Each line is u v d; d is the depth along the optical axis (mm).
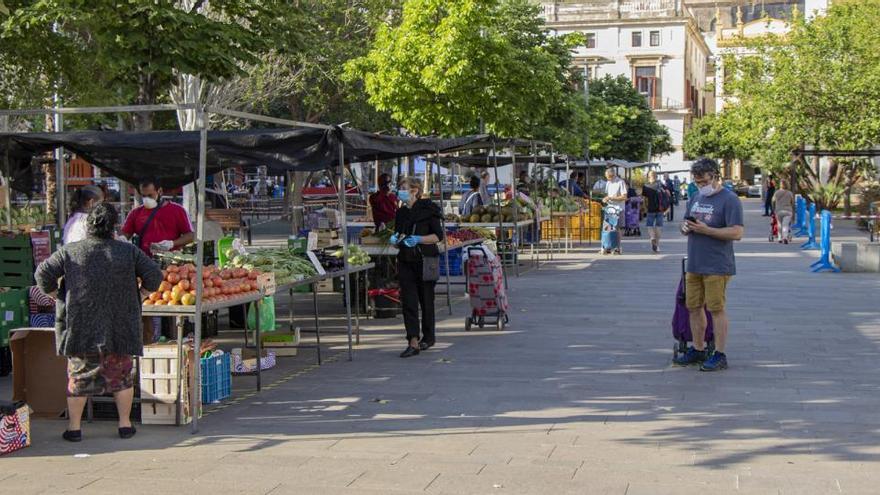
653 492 6234
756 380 9633
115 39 12711
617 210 25422
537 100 22453
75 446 7613
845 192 39750
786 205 28375
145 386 8234
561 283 18625
